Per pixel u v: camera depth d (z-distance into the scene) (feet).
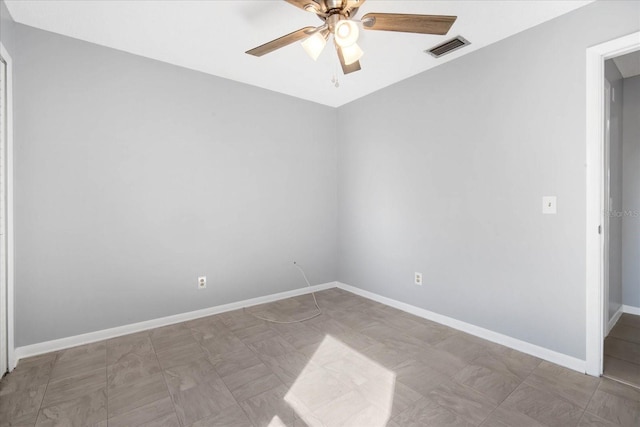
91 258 8.26
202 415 5.44
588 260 6.60
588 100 6.51
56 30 7.60
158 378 6.56
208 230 10.17
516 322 7.77
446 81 9.12
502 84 7.86
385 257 11.24
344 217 13.03
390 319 9.82
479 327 8.52
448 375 6.63
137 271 8.93
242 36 7.87
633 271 9.91
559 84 6.91
